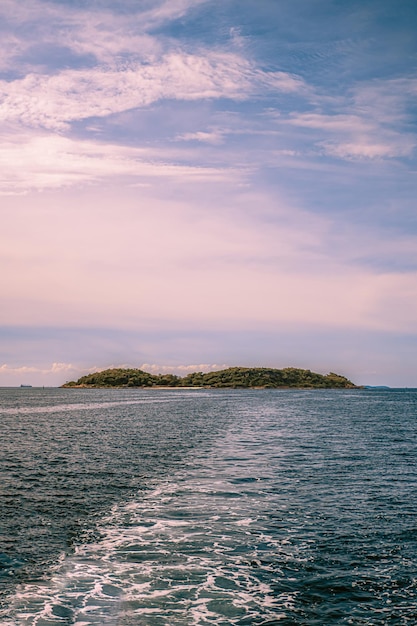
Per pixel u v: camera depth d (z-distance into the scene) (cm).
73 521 2067
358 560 1642
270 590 1412
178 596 1364
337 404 13475
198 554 1684
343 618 1264
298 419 7825
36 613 1252
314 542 1812
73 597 1349
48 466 3388
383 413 9544
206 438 5100
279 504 2339
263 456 3850
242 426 6544
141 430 5997
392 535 1892
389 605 1334
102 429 6147
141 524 2022
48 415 8838
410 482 2853
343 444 4628
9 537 1859
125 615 1249
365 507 2292
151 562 1609
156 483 2814
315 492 2589
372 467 3353
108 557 1653
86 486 2741
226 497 2477
